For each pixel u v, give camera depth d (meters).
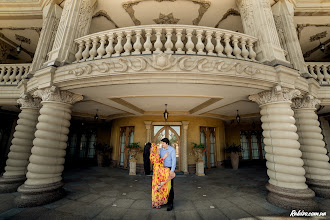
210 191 5.08
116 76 3.73
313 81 4.92
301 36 7.78
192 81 3.69
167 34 4.05
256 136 12.15
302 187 3.75
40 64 5.46
